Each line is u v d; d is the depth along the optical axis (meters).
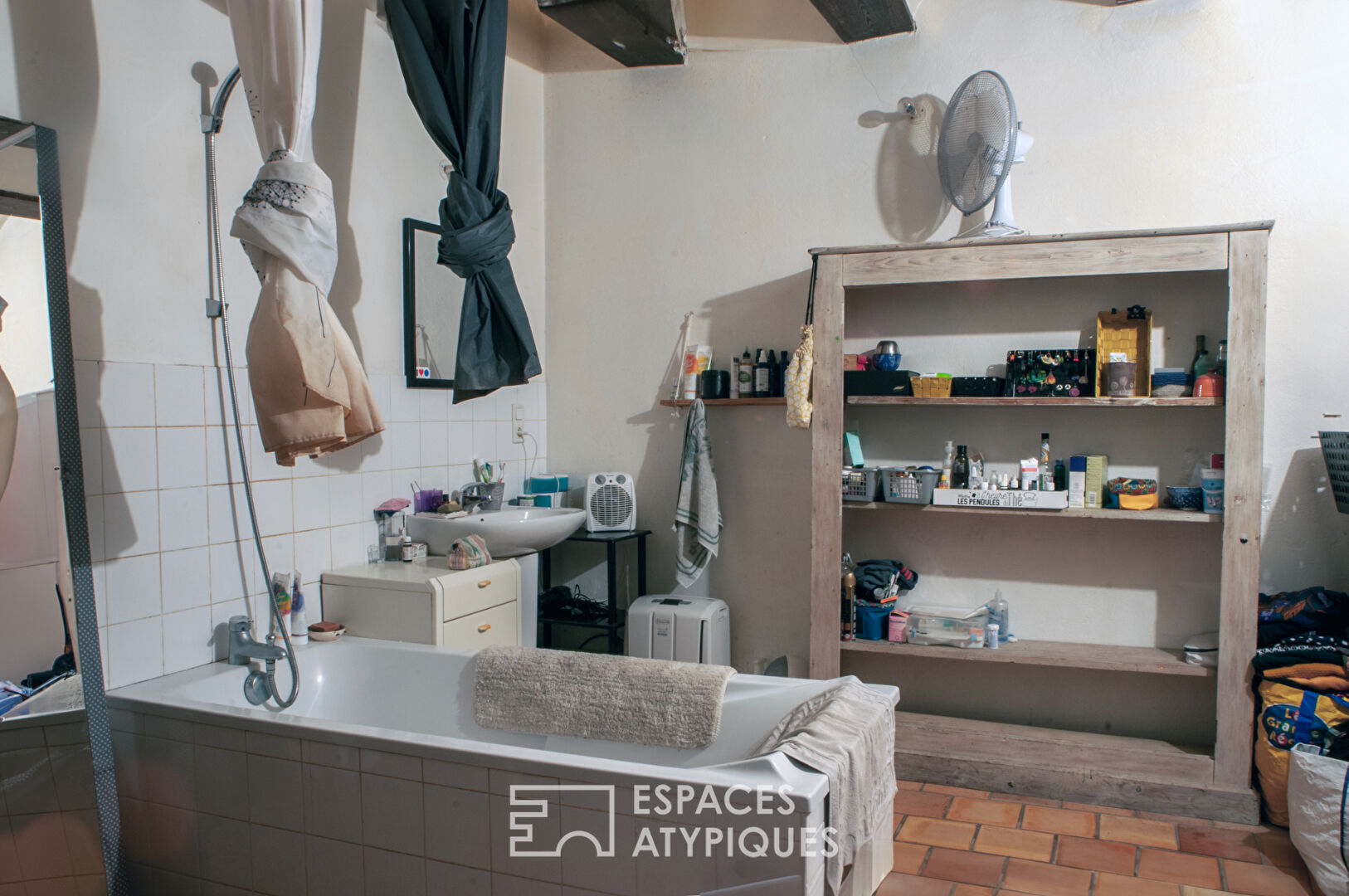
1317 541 2.95
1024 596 3.32
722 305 3.74
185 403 2.50
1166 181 3.09
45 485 2.08
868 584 3.26
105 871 2.17
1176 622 3.13
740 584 3.74
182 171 2.48
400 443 3.26
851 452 3.32
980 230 3.13
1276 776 2.68
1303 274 2.94
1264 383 2.87
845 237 3.53
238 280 2.66
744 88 3.68
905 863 2.53
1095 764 2.98
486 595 3.00
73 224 2.22
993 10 3.28
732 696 2.38
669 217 3.82
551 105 4.03
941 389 3.15
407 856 1.99
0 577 1.98
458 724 2.60
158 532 2.42
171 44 2.45
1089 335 3.18
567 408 4.04
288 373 2.26
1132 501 2.99
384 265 3.20
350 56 3.04
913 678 3.45
